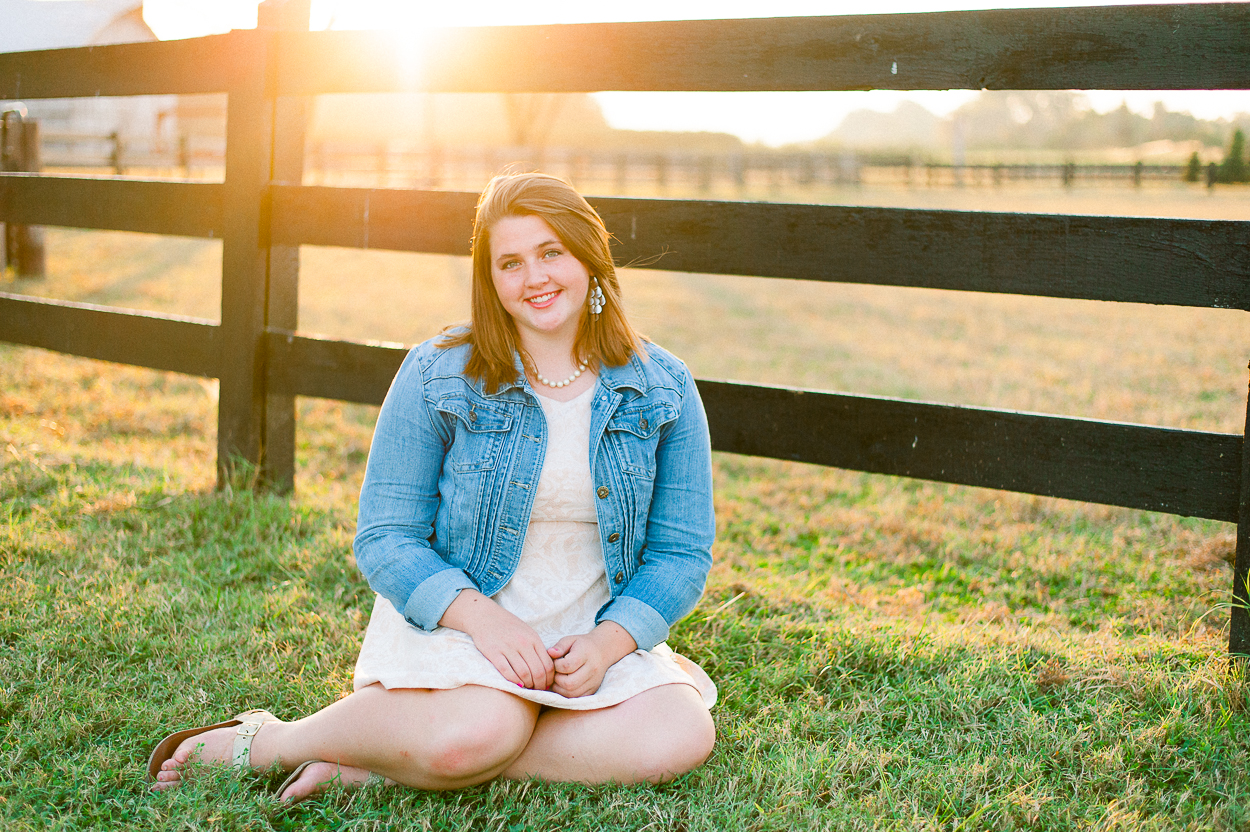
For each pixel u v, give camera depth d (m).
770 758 2.07
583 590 2.01
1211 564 3.53
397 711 1.81
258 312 3.67
